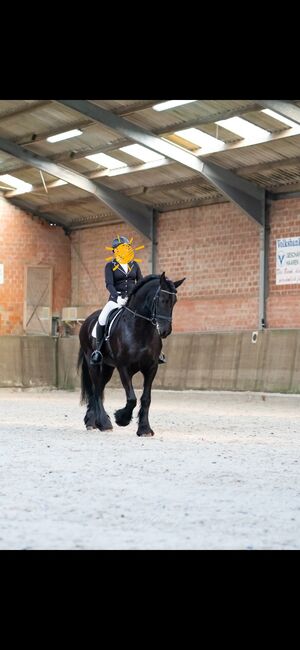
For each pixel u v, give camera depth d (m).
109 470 8.48
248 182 24.80
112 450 10.36
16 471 8.41
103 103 22.17
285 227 24.66
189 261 27.62
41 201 31.09
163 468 8.66
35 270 31.66
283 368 22.42
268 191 25.06
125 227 29.91
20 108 23.44
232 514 6.12
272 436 12.62
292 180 24.02
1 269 31.08
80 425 14.32
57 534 5.41
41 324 31.75
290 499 6.82
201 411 18.53
